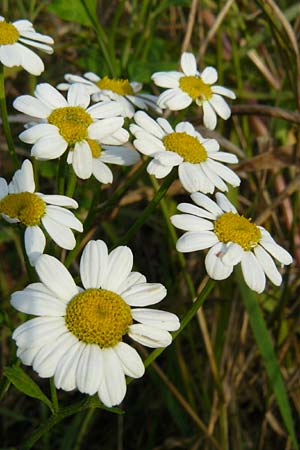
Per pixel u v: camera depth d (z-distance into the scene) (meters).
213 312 0.32
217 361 0.31
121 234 0.35
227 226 0.22
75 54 0.34
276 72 0.36
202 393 0.31
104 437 0.33
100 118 0.24
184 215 0.22
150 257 0.35
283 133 0.34
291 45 0.31
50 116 0.23
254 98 0.34
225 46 0.36
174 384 0.32
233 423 0.31
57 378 0.20
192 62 0.27
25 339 0.20
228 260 0.22
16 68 0.31
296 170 0.31
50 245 0.23
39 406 0.33
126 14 0.38
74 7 0.31
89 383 0.20
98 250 0.21
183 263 0.30
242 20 0.35
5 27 0.25
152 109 0.28
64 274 0.21
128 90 0.28
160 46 0.35
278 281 0.22
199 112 0.31
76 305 0.20
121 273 0.21
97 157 0.25
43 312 0.20
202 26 0.34
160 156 0.23
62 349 0.20
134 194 0.30
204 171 0.24
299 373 0.31
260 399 0.32
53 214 0.22
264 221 0.31
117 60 0.34
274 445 0.32
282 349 0.31
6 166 0.33
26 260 0.22
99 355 0.20
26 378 0.21
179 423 0.31
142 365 0.20
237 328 0.31
